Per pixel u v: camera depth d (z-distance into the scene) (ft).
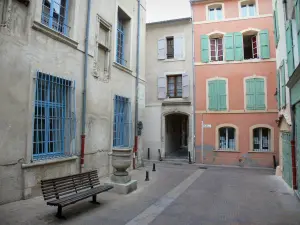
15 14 20.17
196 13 58.23
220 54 57.00
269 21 53.52
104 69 33.35
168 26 60.08
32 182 21.09
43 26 22.61
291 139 27.55
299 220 18.35
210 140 54.34
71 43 26.40
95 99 30.60
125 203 21.47
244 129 52.54
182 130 80.89
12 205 18.80
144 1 45.75
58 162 24.09
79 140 27.50
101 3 32.22
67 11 27.53
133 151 40.60
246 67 53.72
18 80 20.18
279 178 36.24
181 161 56.24
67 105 26.50
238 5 55.72
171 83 59.72
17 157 19.88
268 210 20.72
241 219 18.42
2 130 18.74
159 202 22.33
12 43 19.77
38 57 22.29
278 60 36.83
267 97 51.83
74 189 19.48
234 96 53.78
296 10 22.91
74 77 27.07
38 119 22.63
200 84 56.13
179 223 17.29
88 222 16.56
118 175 25.40
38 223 15.85
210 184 31.60
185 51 58.34
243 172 43.14
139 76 42.96
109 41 34.06
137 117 41.45
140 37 43.78
